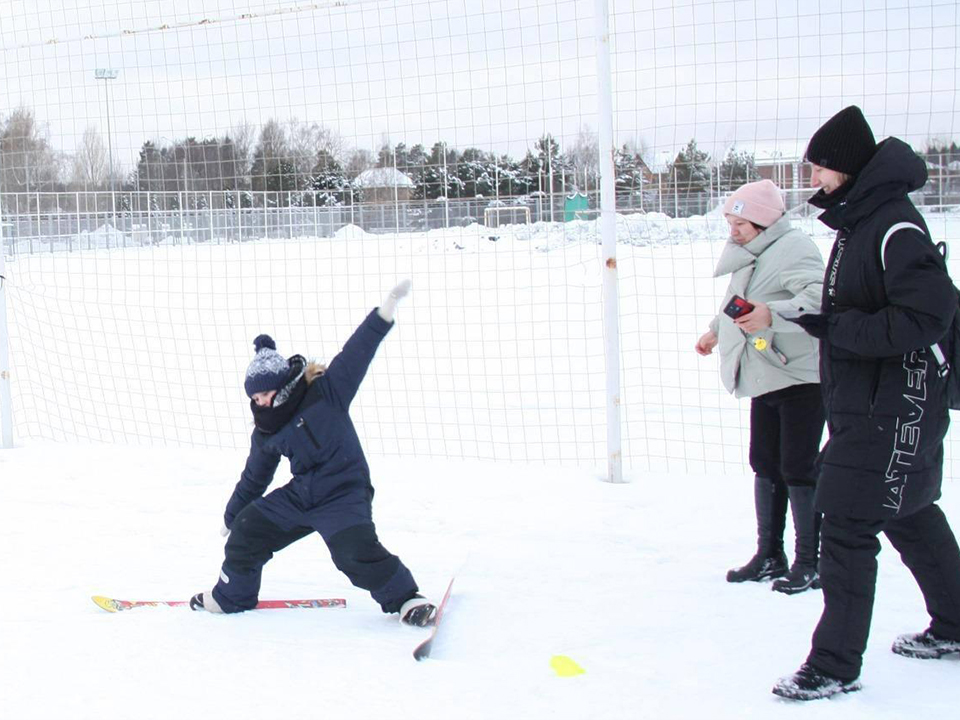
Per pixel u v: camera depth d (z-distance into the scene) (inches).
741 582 170.1
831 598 122.1
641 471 245.9
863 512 119.0
